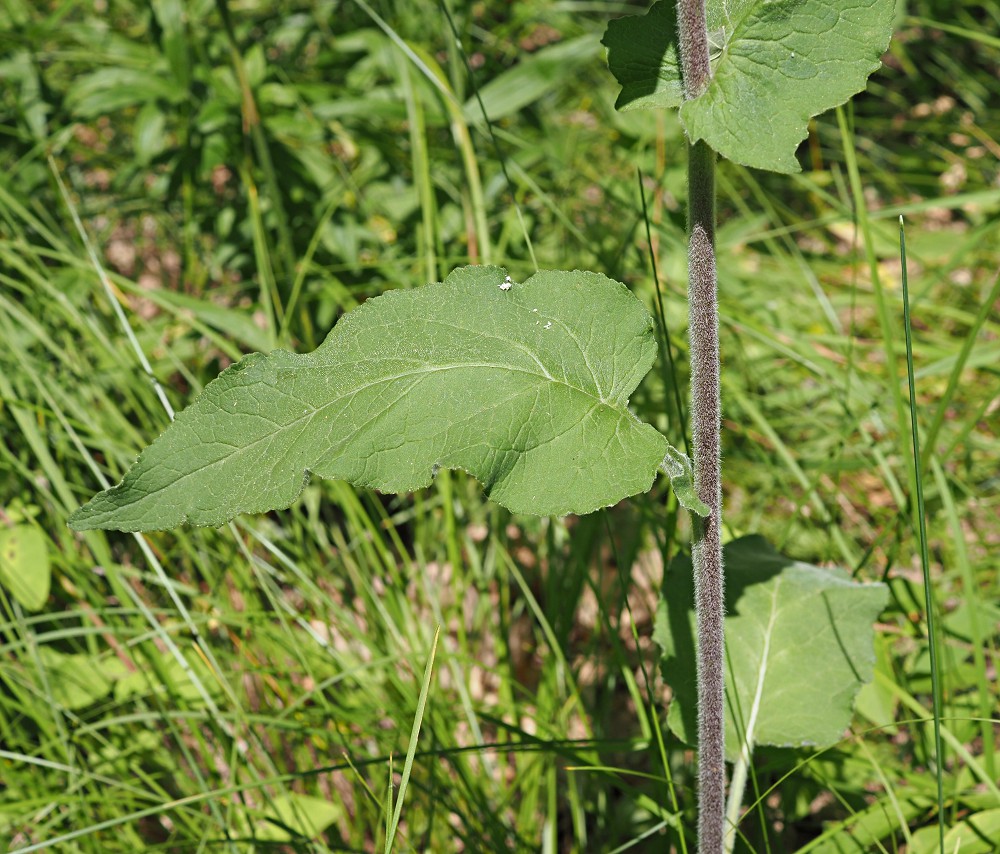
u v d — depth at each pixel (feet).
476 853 2.92
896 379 3.03
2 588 3.23
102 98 3.93
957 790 2.91
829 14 2.31
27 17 5.04
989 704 2.94
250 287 4.09
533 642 3.66
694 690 2.77
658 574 3.68
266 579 3.28
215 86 3.97
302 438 2.34
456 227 4.09
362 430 2.35
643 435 2.36
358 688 3.21
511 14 5.82
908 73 6.78
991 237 5.12
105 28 4.87
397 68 4.19
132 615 3.23
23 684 3.09
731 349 4.19
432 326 2.39
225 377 2.34
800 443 4.14
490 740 3.26
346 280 4.07
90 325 3.43
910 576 3.58
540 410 2.37
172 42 3.93
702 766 2.56
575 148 4.86
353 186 4.03
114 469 3.32
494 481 2.35
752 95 2.34
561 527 3.43
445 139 4.77
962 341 4.61
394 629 3.21
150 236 5.08
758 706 2.80
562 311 2.40
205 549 3.36
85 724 3.07
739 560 2.93
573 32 5.70
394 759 3.01
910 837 2.76
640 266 3.94
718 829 2.57
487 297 2.40
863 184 6.07
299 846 2.88
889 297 4.80
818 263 4.99
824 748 2.76
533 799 3.07
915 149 6.38
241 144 3.99
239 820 2.97
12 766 3.10
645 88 2.42
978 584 3.46
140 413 3.49
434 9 4.93
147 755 3.13
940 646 3.06
